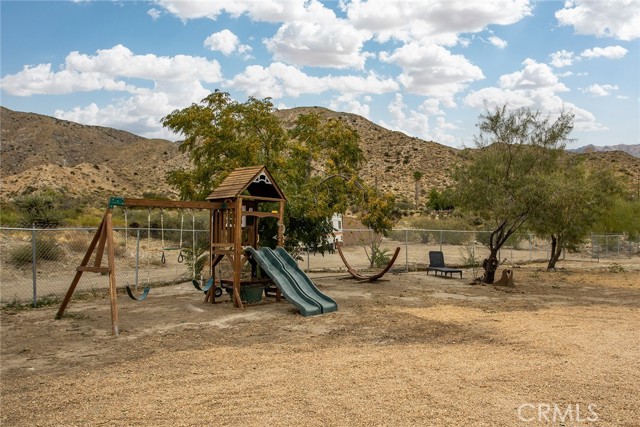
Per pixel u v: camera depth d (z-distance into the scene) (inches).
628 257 1300.4
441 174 3789.4
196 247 753.0
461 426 224.4
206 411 241.6
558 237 984.9
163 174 4111.7
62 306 477.4
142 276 799.7
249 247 567.8
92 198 2743.6
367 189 776.9
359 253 1258.6
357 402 252.7
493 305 565.3
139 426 224.8
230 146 752.3
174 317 487.2
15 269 782.5
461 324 454.0
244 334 415.2
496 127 782.5
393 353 351.6
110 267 431.8
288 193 724.7
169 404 251.3
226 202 558.6
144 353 354.0
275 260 570.6
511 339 396.2
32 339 397.4
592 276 888.9
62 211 1411.2
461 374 300.4
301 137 853.2
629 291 697.6
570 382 287.0
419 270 936.3
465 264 1016.2
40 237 874.1
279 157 764.6
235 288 540.1
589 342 388.5
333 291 657.0
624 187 1024.2
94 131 5477.4
